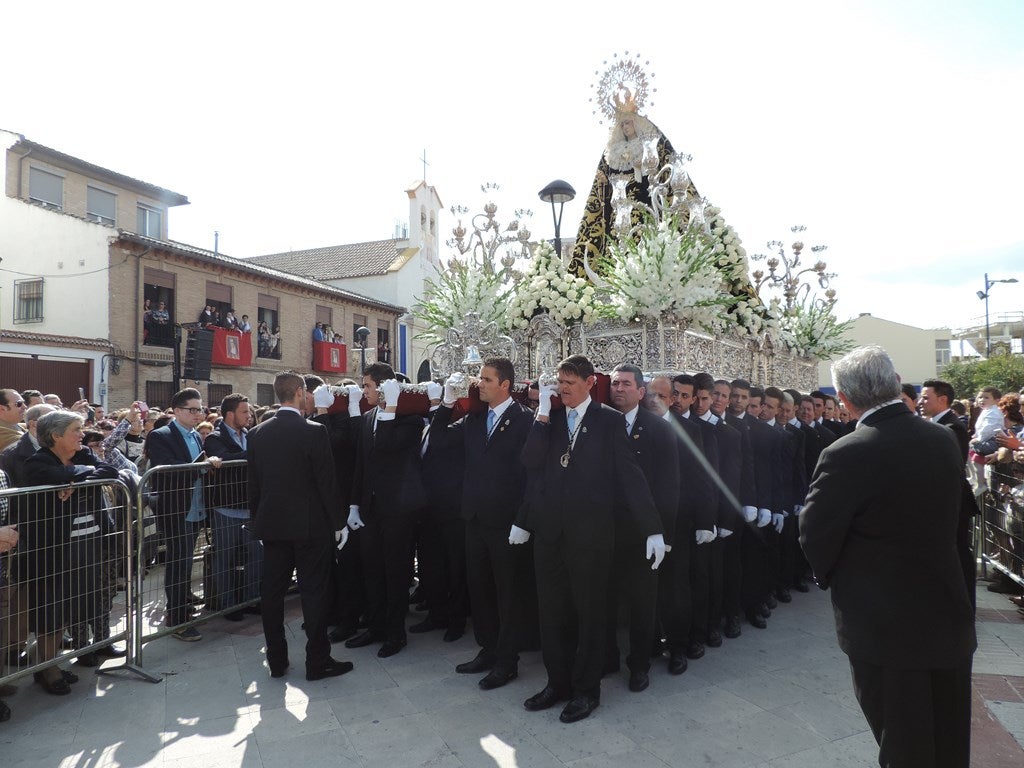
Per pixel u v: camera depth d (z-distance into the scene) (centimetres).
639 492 351
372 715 349
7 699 377
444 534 473
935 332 3812
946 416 550
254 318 2125
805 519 244
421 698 370
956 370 3152
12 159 1797
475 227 668
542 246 659
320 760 305
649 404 432
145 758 310
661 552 346
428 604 497
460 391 449
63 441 404
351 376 2492
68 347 1577
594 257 750
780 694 367
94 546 408
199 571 512
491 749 311
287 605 564
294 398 418
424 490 451
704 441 444
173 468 461
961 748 231
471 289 663
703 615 427
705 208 726
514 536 370
